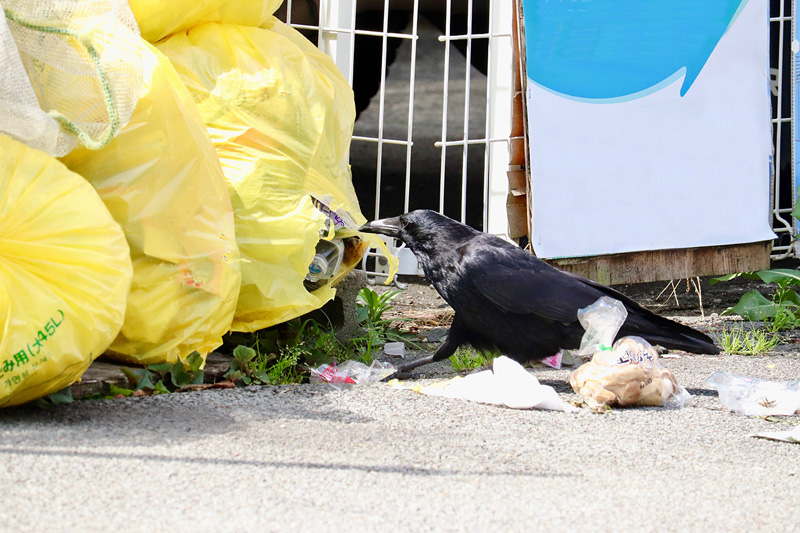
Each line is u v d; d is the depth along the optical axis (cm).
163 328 694
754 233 1143
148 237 681
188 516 398
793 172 1245
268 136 804
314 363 862
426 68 1279
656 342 820
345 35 1255
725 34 1118
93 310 576
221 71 815
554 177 1105
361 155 1284
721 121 1129
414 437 570
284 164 807
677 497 470
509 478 491
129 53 634
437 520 414
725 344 993
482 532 403
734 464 549
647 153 1120
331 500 433
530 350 838
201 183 713
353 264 932
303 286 811
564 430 622
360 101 1279
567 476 502
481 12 1272
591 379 717
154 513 399
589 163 1111
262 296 786
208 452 498
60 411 586
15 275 554
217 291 723
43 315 554
